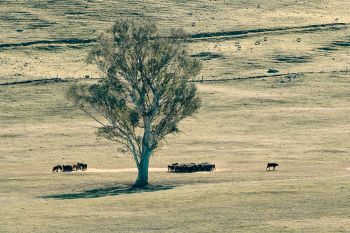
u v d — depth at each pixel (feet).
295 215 440.45
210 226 428.15
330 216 431.84
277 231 403.13
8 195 627.87
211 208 478.59
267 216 443.32
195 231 418.72
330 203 466.29
